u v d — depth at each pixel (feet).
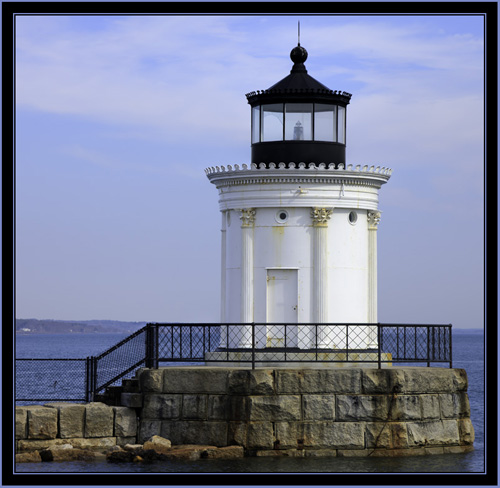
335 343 176.14
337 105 182.29
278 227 176.76
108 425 164.25
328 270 176.45
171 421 161.58
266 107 181.78
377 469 150.82
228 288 182.09
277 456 156.04
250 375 157.17
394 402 159.94
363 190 179.32
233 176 177.78
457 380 167.73
